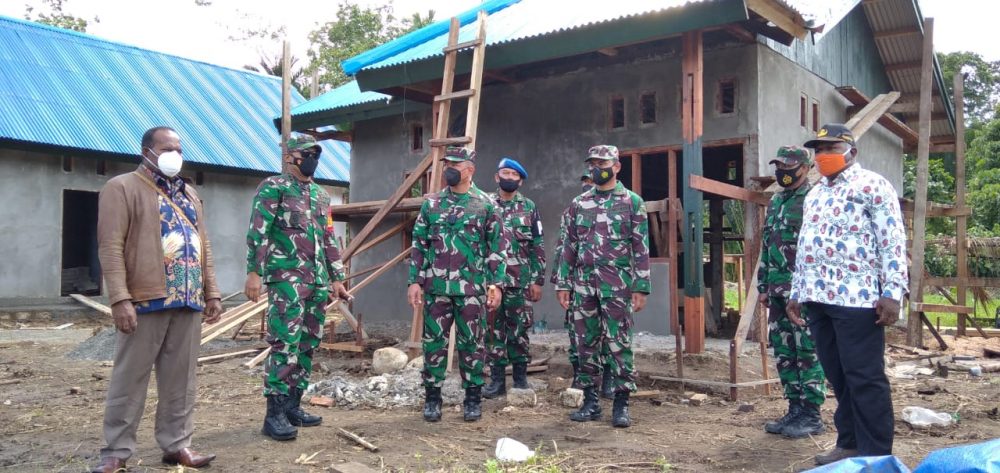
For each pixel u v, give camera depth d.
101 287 16.95
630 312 5.27
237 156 17.06
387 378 6.59
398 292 11.34
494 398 6.27
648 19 7.27
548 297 9.77
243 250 17.50
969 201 23.08
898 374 7.47
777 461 4.32
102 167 15.28
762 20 7.67
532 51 8.08
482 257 5.41
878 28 12.00
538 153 9.97
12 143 13.55
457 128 10.71
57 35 17.56
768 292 5.07
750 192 7.75
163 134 3.98
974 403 5.93
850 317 4.02
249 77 21.19
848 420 4.29
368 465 4.22
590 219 5.32
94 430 5.12
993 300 18.59
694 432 5.03
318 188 5.17
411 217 11.15
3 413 5.71
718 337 9.29
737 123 8.48
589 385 5.41
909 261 11.04
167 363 4.11
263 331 10.50
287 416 5.14
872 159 11.98
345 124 13.05
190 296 4.06
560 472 4.06
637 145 9.12
